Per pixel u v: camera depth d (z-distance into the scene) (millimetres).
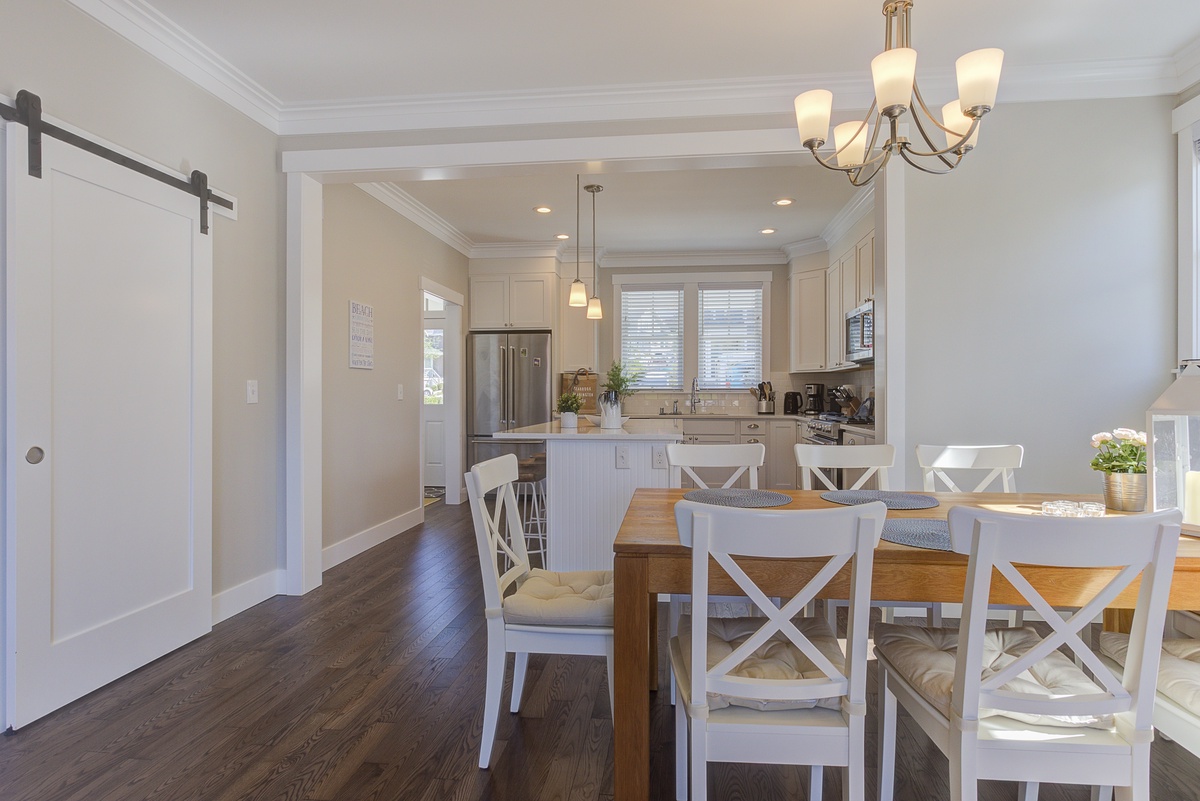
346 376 4082
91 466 2217
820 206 5039
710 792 1770
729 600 2750
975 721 1261
